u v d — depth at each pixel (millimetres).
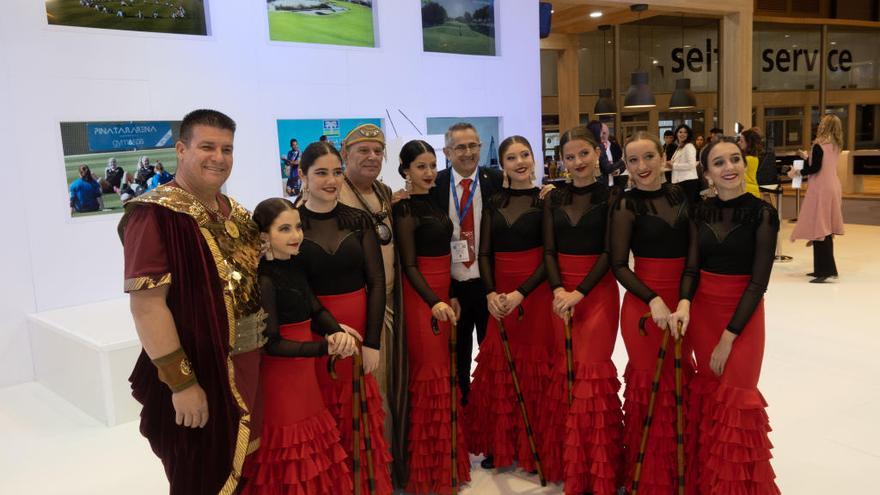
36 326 4660
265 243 2203
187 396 1904
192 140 1963
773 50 16188
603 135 7398
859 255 8055
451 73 7250
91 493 3096
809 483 2832
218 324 1944
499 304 2748
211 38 5539
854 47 17453
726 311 2389
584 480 2682
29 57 4664
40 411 4211
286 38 6062
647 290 2467
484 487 2922
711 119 15305
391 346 2803
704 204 2457
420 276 2727
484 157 7738
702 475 2451
